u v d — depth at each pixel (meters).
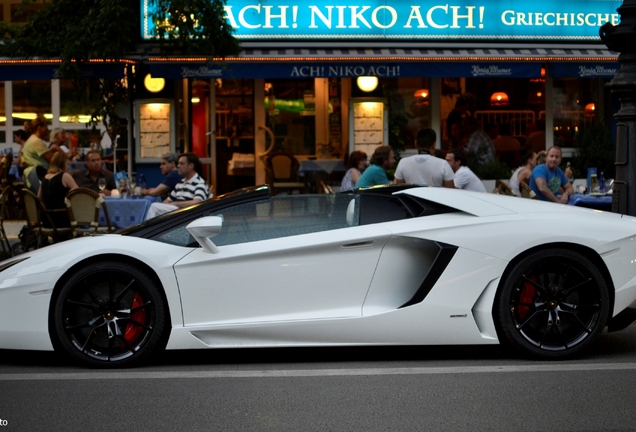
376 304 5.45
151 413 4.42
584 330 5.52
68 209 9.70
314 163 14.17
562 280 5.50
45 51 11.80
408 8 13.05
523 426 4.16
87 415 4.39
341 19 12.95
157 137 13.73
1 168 14.39
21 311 5.35
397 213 5.59
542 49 13.10
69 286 5.37
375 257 5.45
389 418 4.29
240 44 12.73
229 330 5.35
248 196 5.64
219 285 5.38
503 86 14.60
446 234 5.44
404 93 14.34
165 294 5.38
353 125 14.14
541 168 10.14
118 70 11.73
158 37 12.13
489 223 5.49
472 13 13.16
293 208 5.59
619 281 5.52
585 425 4.17
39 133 12.48
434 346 6.10
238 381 5.09
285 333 5.36
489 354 5.79
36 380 5.14
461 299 5.39
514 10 13.25
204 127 14.85
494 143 14.62
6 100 17.75
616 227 5.58
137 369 5.43
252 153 14.95
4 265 5.59
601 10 13.41
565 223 5.50
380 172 9.20
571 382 4.99
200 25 11.54
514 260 5.47
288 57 11.97
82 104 14.51
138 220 10.09
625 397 4.66
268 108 14.93
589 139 14.32
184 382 5.08
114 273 5.40
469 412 4.39
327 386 4.95
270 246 5.42
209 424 4.23
